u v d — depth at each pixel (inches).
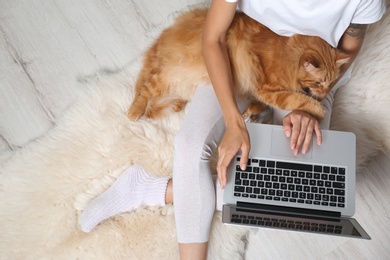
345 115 78.4
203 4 84.0
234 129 60.1
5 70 81.4
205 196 65.0
